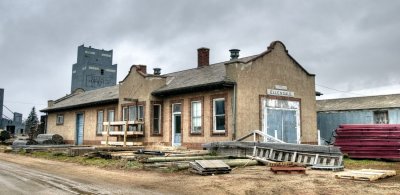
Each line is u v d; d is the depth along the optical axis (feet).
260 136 67.41
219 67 79.15
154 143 79.41
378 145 60.59
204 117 71.00
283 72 73.56
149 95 81.05
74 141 112.57
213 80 68.74
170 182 36.83
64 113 120.78
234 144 57.26
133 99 83.76
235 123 64.69
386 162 57.98
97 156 61.67
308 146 49.32
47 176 41.98
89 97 115.24
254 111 67.31
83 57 629.51
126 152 62.34
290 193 30.48
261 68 69.67
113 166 51.24
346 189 31.94
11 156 74.28
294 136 73.31
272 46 72.23
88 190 32.19
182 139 75.20
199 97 72.49
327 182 35.68
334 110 105.91
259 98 68.33
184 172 44.24
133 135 83.41
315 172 43.45
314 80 79.51
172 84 80.23
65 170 48.39
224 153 59.00
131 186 34.50
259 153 54.44
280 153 52.26
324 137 105.29
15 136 143.84
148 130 80.53
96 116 104.06
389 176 39.78
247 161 51.31
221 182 36.29
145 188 33.37
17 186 34.35
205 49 89.20
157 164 48.16
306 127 76.02
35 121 263.29
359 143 62.75
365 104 102.78
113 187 33.88
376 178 36.99
